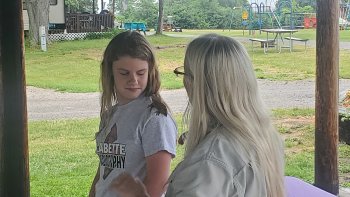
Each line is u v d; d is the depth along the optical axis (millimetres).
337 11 4648
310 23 32094
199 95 1531
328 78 4660
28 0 22219
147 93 2086
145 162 2025
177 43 23219
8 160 2857
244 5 37594
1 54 2766
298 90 11688
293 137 7500
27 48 21156
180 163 1507
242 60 1546
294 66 15586
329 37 4648
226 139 1472
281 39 21875
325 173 4742
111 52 2078
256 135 1491
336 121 4730
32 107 9914
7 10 2766
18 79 2832
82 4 39906
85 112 9477
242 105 1519
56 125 8359
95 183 2293
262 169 1469
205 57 1534
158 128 2000
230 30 34094
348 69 14375
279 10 33750
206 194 1398
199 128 1521
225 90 1512
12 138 2859
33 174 5641
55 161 6293
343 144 6934
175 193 1448
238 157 1447
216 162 1428
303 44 22000
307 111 9273
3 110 2807
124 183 1696
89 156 6523
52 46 22188
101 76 2199
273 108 9570
